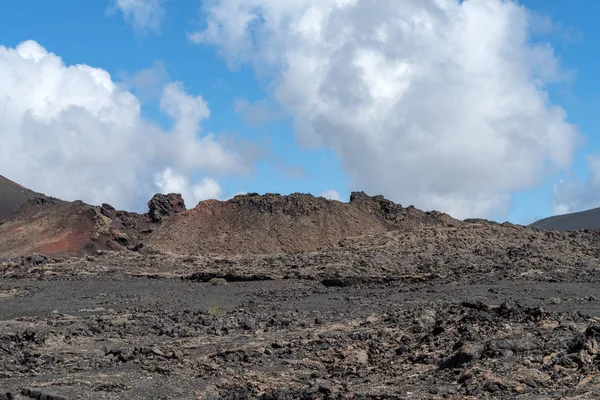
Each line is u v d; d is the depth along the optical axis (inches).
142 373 1090.7
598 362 917.2
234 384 1018.7
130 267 3196.4
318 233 4047.7
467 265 2760.8
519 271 2519.7
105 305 2033.7
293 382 1013.8
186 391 984.3
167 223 4274.1
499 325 1176.8
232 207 4293.8
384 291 2235.5
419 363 1077.8
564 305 1627.7
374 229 4143.7
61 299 2202.3
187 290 2433.6
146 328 1536.7
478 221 3966.5
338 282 2464.3
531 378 893.2
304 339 1318.9
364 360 1146.0
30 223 4697.3
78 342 1378.0
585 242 3341.5
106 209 4746.6
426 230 3523.6
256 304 1988.2
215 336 1413.6
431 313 1445.6
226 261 3233.3
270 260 3142.2
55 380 1042.1
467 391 874.1
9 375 1089.4
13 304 2075.5
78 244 4315.9
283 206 4239.7
